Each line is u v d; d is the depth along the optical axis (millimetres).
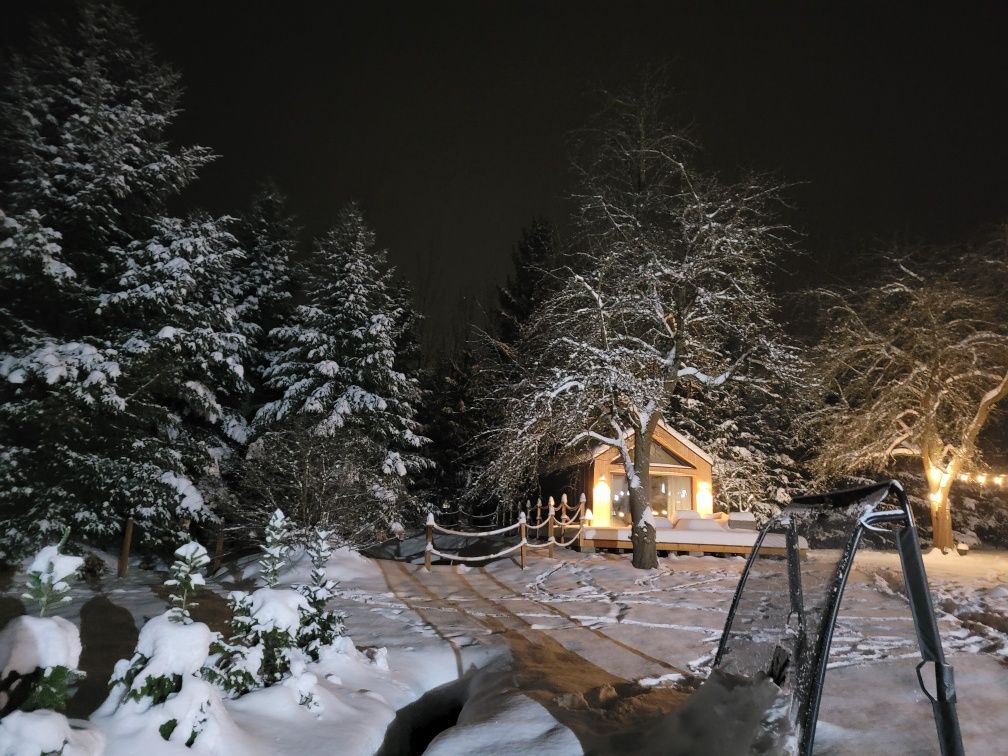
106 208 17656
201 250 18359
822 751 5656
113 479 16234
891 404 26969
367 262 25281
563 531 23016
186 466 19438
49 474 16016
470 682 8352
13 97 17062
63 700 4145
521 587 15578
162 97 19094
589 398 18609
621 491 25031
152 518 16875
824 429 28375
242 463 20000
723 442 33562
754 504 33281
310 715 6156
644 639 10344
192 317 18844
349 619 11203
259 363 25188
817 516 4766
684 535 21953
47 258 15664
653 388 18891
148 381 17250
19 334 16391
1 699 4027
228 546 20922
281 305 26000
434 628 10633
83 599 12289
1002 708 6523
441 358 45938
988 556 27578
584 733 5664
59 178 17047
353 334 23953
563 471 27562
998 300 25953
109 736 4543
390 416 24750
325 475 17766
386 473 23344
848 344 27266
